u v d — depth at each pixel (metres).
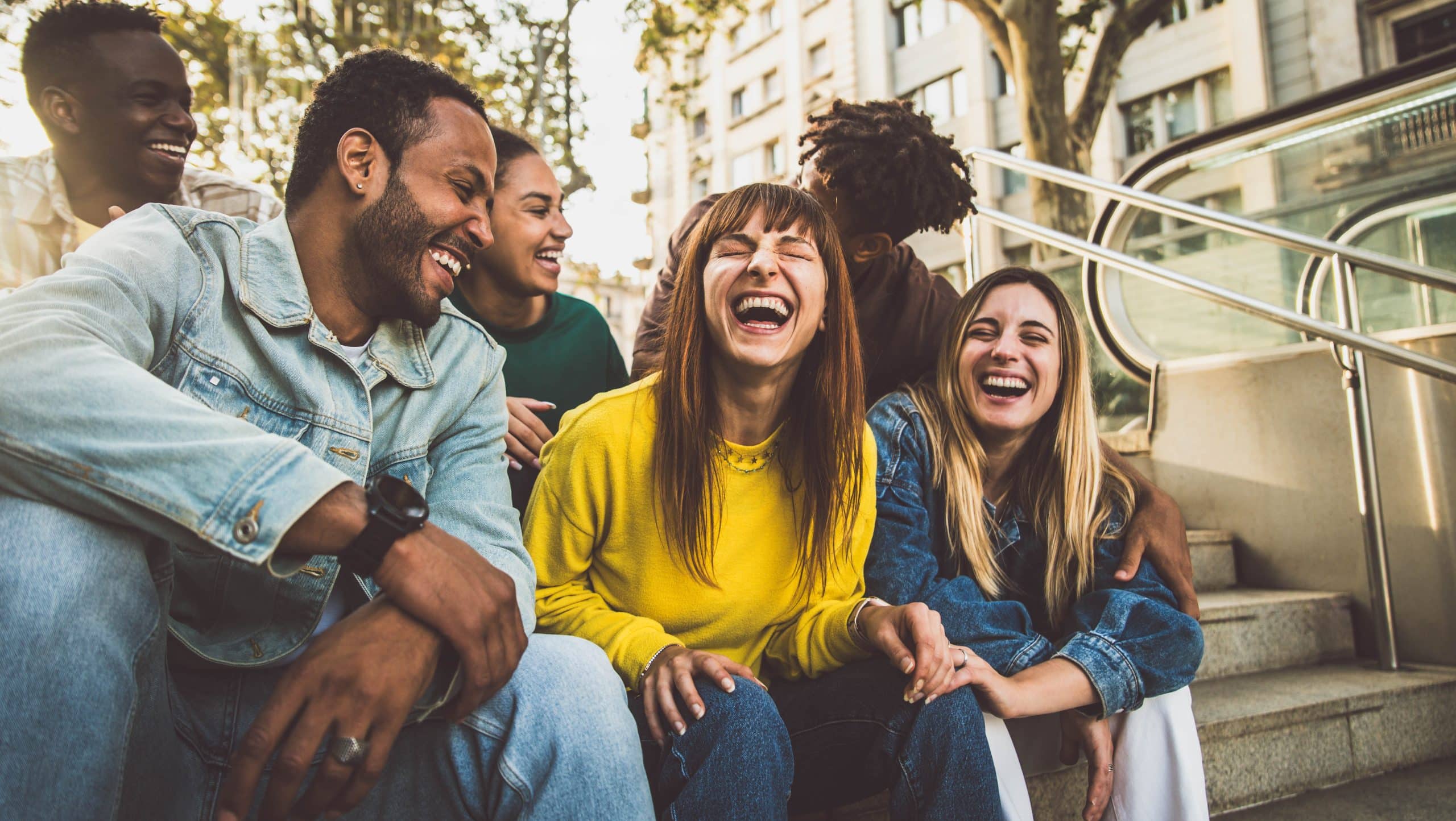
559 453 1.34
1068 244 2.91
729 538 1.34
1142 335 3.77
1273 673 2.29
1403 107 2.89
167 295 1.01
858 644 1.30
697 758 1.06
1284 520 2.69
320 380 1.07
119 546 0.82
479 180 1.11
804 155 2.09
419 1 10.00
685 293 1.33
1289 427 2.69
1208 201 3.69
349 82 1.08
